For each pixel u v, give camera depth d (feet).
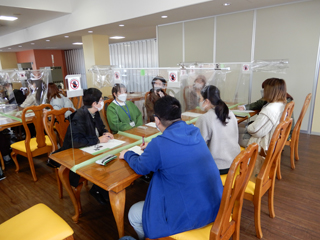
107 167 4.37
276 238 5.13
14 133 12.58
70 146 5.59
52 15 17.90
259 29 12.86
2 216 6.20
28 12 16.07
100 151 5.19
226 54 14.43
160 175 3.76
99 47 20.92
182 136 3.52
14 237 3.50
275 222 5.63
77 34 19.77
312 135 12.05
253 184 5.09
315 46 11.38
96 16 16.26
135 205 4.33
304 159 9.09
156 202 3.60
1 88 11.29
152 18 14.62
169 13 13.39
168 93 7.12
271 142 4.48
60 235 3.60
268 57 12.91
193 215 3.42
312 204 6.28
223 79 9.19
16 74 11.71
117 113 6.79
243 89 10.21
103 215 6.12
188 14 13.82
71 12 17.67
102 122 6.44
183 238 3.50
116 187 3.90
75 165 4.47
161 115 3.78
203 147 3.69
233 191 3.32
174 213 3.47
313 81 11.75
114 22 15.38
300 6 11.40
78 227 5.67
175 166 3.46
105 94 8.93
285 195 6.72
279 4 11.92
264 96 6.91
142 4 13.62
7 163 9.61
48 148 8.30
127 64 29.53
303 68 11.92
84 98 5.41
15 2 14.24
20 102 12.40
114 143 5.66
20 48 30.73
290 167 8.45
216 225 3.19
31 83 11.34
